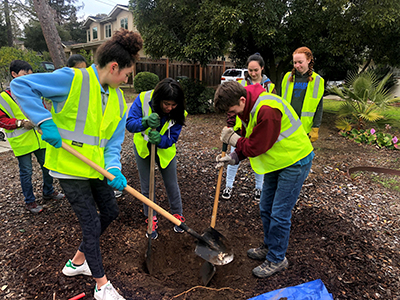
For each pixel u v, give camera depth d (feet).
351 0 24.75
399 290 7.00
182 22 27.25
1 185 12.51
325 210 10.80
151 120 6.99
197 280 7.75
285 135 6.63
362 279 7.31
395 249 8.58
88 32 91.97
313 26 26.94
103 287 6.27
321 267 7.69
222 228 9.84
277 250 7.41
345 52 30.78
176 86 7.16
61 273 7.27
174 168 8.71
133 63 5.79
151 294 6.79
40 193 11.85
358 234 9.25
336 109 36.22
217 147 18.75
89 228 6.05
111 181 5.97
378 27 24.67
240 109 6.61
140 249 8.62
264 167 7.18
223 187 12.69
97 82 5.70
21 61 9.59
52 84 5.24
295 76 11.07
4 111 8.84
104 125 6.01
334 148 19.42
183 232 9.59
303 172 6.92
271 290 7.02
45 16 28.94
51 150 5.82
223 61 59.11
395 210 11.00
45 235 8.86
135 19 29.50
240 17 23.72
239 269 7.91
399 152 18.52
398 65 30.04
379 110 22.63
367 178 14.12
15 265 7.54
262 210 7.93
